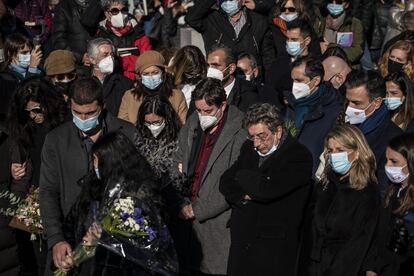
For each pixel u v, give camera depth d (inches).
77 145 233.5
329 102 262.8
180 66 304.3
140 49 354.6
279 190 227.3
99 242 201.9
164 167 236.8
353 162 225.1
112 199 203.0
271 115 230.5
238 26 354.9
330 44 346.6
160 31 434.6
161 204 207.6
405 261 219.0
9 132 269.9
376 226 222.4
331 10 379.6
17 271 269.7
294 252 230.8
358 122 253.0
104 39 319.6
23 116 271.1
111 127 234.8
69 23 370.9
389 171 224.2
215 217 248.7
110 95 313.6
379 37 433.1
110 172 204.5
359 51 382.6
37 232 250.8
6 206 265.4
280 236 230.5
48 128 271.9
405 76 268.7
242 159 239.8
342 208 223.5
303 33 323.0
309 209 231.9
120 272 200.1
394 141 223.3
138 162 206.2
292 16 354.0
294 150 231.0
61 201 233.8
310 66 263.0
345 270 220.2
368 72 252.7
